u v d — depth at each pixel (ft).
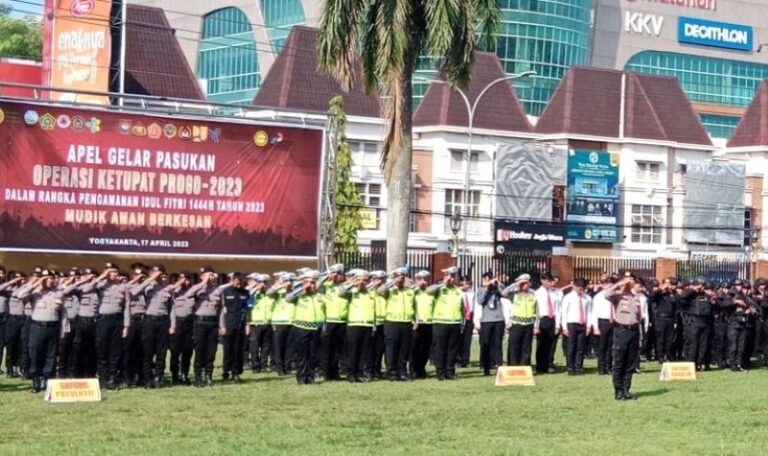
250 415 67.21
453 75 111.75
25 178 104.53
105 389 80.79
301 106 236.43
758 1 411.13
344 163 190.39
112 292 81.41
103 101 193.88
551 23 330.95
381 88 113.19
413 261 157.28
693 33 395.34
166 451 53.72
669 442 58.70
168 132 110.73
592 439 59.47
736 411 72.13
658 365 107.45
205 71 354.33
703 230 266.98
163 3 364.38
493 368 98.94
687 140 273.95
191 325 83.66
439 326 90.63
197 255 112.06
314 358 87.86
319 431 60.95
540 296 99.04
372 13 111.75
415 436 59.47
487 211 248.11
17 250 104.17
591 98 263.90
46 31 204.64
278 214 115.65
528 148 247.70
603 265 178.40
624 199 262.06
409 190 112.47
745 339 104.32
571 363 98.27
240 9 343.87
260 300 96.07
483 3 110.93
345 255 141.49
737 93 404.57
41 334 77.71
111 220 108.27
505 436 60.13
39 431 60.13
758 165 283.59
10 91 204.44
